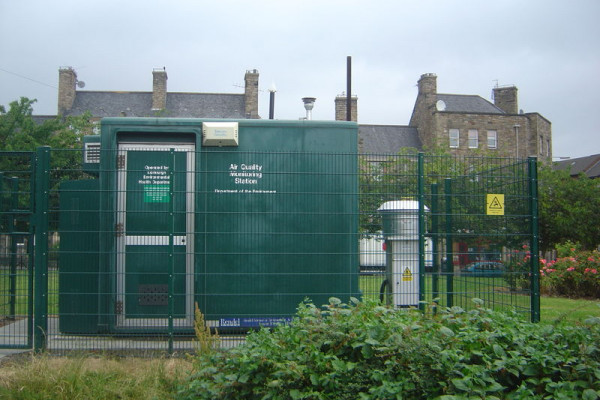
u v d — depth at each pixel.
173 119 7.34
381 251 7.13
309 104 14.21
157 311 6.96
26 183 8.66
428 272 7.21
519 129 44.78
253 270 7.11
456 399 3.68
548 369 4.15
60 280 6.85
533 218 7.32
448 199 7.57
